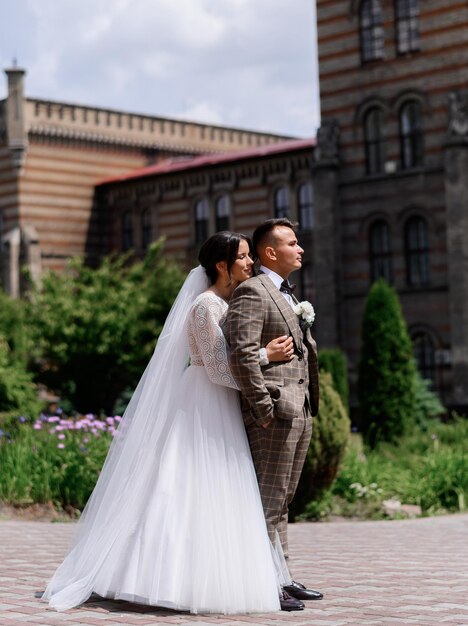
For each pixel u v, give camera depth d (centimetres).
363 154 3881
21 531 1308
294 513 1602
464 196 3612
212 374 756
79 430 1706
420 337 3775
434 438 2402
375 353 2766
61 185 5009
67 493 1573
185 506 747
